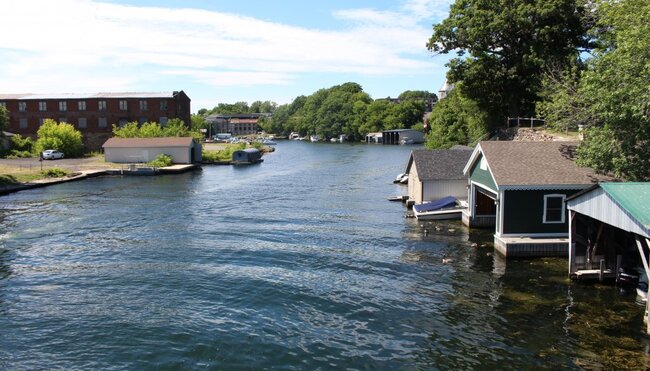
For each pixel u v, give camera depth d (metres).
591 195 19.94
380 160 92.38
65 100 99.56
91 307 20.17
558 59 46.44
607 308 19.23
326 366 15.53
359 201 45.12
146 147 80.69
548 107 31.09
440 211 36.00
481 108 58.69
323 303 20.39
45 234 32.34
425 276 23.45
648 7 24.52
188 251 28.20
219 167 81.00
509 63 51.88
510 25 48.91
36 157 83.19
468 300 20.38
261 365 15.63
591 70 27.64
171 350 16.58
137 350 16.59
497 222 27.62
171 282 22.98
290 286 22.38
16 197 47.56
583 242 22.56
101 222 36.00
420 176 38.75
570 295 20.62
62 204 43.69
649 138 23.17
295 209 41.28
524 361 15.45
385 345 16.78
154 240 30.77
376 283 22.67
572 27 48.91
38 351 16.59
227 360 15.95
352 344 16.91
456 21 51.84
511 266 24.56
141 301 20.77
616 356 15.61
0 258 27.00
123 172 68.12
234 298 21.03
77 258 26.94
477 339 17.00
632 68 22.70
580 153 26.36
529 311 19.11
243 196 48.59
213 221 36.41
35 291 22.00
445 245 28.78
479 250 27.58
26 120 99.12
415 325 18.22
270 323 18.58
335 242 29.98
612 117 23.14
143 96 102.25
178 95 106.75
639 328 17.48
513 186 26.53
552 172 27.45
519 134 50.75
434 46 53.91
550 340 16.73
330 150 126.12
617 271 21.55
